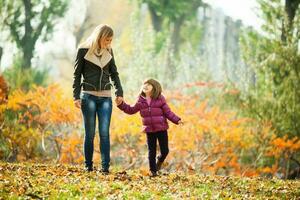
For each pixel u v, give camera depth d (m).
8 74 32.41
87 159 11.11
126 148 20.67
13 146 19.45
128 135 21.09
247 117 24.38
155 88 11.32
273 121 23.94
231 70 34.34
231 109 25.42
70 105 19.58
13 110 21.22
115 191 9.47
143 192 9.57
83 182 9.86
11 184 9.30
